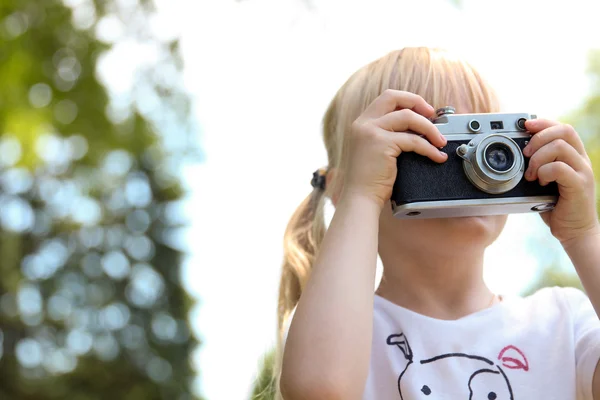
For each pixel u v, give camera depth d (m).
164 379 11.45
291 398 1.74
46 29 7.53
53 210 10.35
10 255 10.17
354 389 1.74
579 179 1.88
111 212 11.12
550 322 2.04
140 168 10.82
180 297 11.92
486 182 1.86
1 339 10.10
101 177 10.04
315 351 1.75
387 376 1.99
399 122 1.91
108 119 7.98
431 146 1.87
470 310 2.05
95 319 11.10
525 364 1.98
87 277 11.16
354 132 1.94
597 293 1.89
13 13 7.52
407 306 2.07
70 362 10.63
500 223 2.04
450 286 2.06
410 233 2.01
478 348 2.00
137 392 11.08
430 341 2.00
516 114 1.93
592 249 1.91
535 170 1.88
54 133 7.73
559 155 1.89
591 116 9.70
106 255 11.34
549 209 1.94
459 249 1.99
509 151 1.88
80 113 7.77
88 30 7.59
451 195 1.88
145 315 11.65
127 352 11.28
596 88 9.62
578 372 1.96
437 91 2.20
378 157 1.89
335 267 1.82
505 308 2.06
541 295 2.12
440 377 1.97
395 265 2.09
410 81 2.24
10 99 7.40
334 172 2.43
